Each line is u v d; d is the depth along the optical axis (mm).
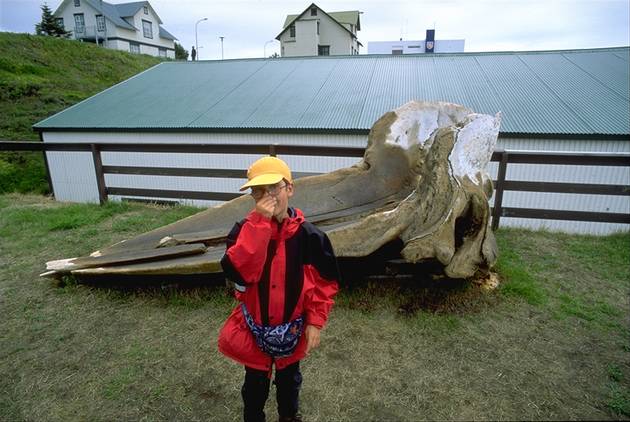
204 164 8062
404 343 2779
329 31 39906
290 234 1639
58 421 2170
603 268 4023
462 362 2574
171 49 48906
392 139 4262
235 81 10602
